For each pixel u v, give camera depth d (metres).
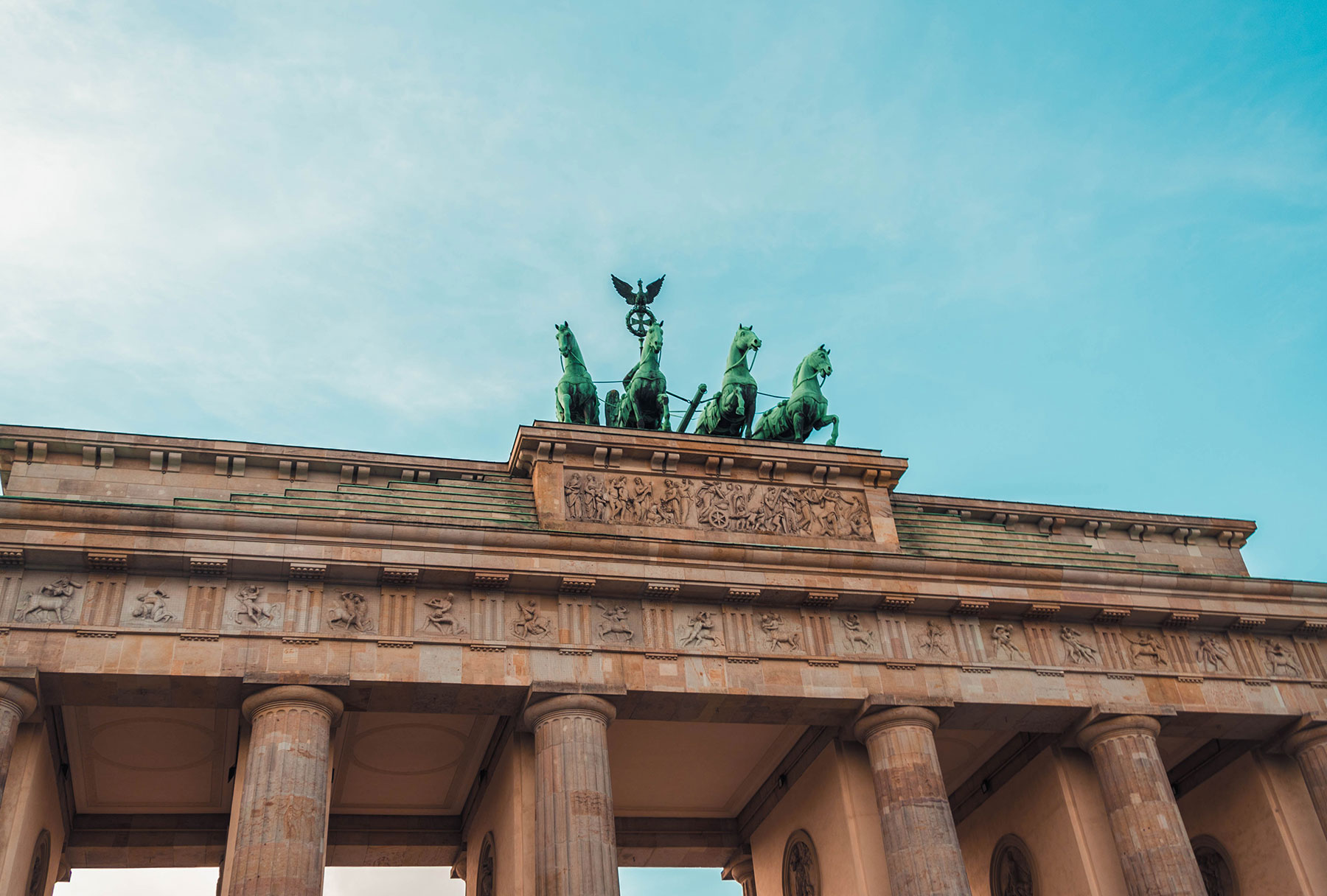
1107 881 56.62
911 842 51.78
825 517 60.72
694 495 59.34
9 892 45.22
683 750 62.75
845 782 56.41
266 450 57.22
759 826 67.44
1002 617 59.28
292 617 49.25
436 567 51.12
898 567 57.44
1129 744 57.19
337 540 50.50
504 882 52.69
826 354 67.56
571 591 53.16
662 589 53.91
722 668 53.56
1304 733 60.91
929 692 55.53
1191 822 67.12
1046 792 60.56
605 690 51.19
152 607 47.94
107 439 55.28
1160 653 60.78
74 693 47.00
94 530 47.94
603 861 47.38
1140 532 70.25
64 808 56.81
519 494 57.84
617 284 72.44
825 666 55.06
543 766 49.69
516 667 50.94
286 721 46.91
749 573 55.38
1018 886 62.94
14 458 54.66
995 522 67.56
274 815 44.56
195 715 54.19
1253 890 62.66
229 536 49.25
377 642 49.72
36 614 46.69
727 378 66.69
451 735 58.34
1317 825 61.34
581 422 63.47
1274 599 62.97
